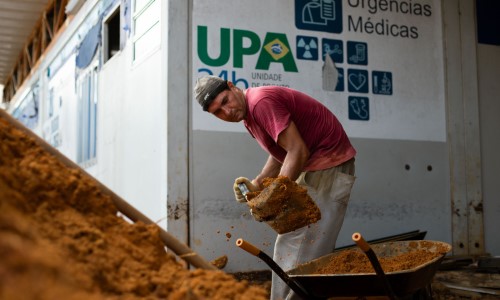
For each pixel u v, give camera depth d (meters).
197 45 5.66
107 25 7.98
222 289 1.86
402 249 3.55
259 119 3.57
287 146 3.48
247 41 5.80
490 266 5.45
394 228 6.18
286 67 5.90
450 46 6.53
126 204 2.17
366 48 6.20
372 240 5.90
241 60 5.77
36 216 1.74
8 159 1.89
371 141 6.16
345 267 3.42
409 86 6.35
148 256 1.96
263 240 5.73
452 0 6.57
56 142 11.13
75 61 9.69
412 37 6.39
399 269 3.25
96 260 1.70
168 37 5.61
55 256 1.38
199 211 5.58
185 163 5.58
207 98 3.61
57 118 11.07
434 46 6.47
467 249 6.44
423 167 6.34
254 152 5.77
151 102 6.05
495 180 6.64
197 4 5.68
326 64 6.04
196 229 5.56
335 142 3.74
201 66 5.66
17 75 17.69
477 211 6.51
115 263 1.77
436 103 6.44
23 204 1.72
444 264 5.64
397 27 6.34
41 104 12.77
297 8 5.97
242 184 3.71
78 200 1.96
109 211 2.06
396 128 6.26
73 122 9.75
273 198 3.27
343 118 6.07
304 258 3.59
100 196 2.06
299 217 3.37
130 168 6.69
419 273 2.97
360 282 2.94
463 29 6.60
